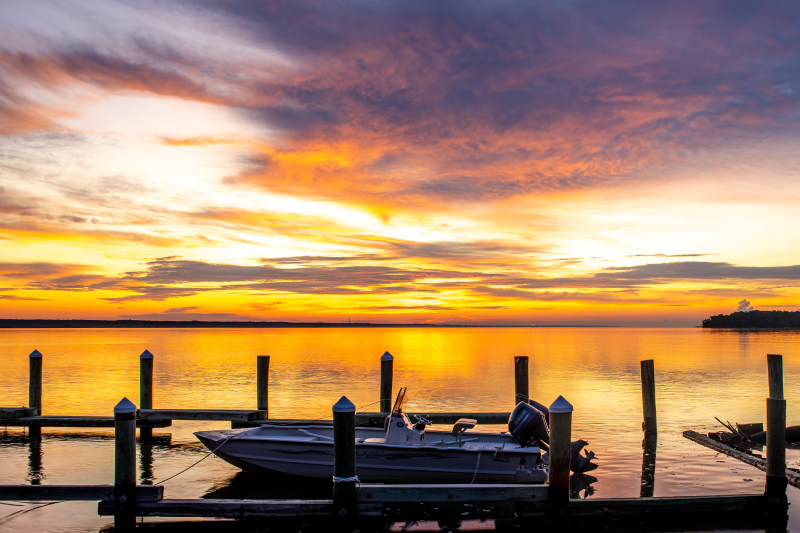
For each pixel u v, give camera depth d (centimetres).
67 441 1834
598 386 3250
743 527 1116
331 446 1396
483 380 3562
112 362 4731
